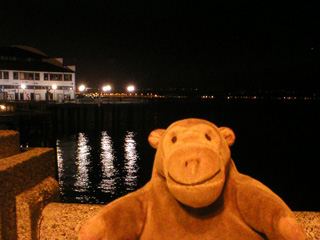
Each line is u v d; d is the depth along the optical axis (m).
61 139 40.88
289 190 21.36
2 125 35.62
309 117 71.25
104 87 82.06
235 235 1.26
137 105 65.81
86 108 53.69
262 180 23.67
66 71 66.56
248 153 32.66
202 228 1.28
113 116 54.91
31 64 66.19
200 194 1.09
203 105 109.75
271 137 42.84
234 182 1.34
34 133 40.19
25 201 2.14
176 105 104.75
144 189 1.42
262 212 1.20
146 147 35.09
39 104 42.75
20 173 2.20
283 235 1.10
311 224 1.83
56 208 2.16
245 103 128.88
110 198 18.44
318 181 23.17
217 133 1.33
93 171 24.47
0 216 2.05
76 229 2.08
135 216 1.32
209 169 1.10
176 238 1.28
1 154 2.49
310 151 33.50
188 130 1.29
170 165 1.16
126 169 25.20
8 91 61.75
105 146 35.88
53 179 2.55
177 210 1.30
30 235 2.13
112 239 1.25
